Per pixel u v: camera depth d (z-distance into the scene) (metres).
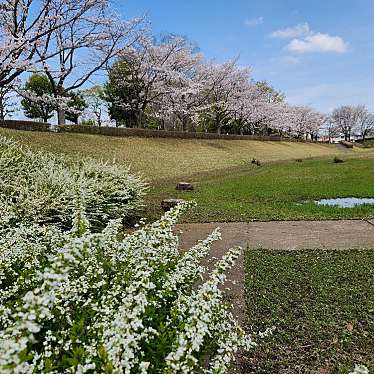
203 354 1.90
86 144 18.28
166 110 31.11
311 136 70.12
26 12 12.80
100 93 32.97
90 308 1.99
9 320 1.92
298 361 2.62
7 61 11.81
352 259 4.72
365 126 77.25
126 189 7.50
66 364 1.56
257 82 50.59
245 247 5.44
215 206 9.02
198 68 33.66
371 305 3.41
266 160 25.98
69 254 1.61
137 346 1.59
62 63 17.50
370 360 2.60
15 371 1.27
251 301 3.54
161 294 2.09
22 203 5.26
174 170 17.67
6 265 2.59
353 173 15.90
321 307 3.40
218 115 39.19
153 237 2.35
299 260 4.74
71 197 5.59
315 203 9.59
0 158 6.55
